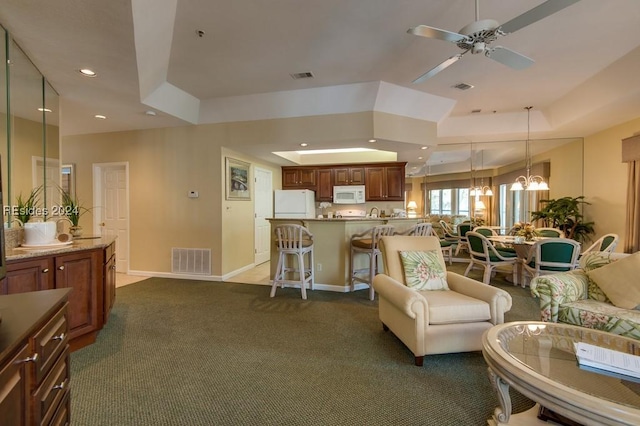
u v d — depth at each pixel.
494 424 1.66
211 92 4.44
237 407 1.85
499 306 2.36
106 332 2.96
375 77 3.96
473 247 5.01
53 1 2.03
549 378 1.40
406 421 1.73
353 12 2.63
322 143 4.83
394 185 6.80
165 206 5.22
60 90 3.52
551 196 6.40
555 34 2.94
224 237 5.12
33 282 2.28
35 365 1.11
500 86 4.21
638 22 2.74
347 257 4.47
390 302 2.66
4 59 2.57
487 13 2.65
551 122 5.25
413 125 4.82
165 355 2.50
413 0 2.47
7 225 2.69
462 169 7.07
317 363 2.38
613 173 5.03
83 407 1.83
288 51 3.29
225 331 2.99
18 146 2.90
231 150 5.35
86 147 5.51
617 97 3.82
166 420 1.73
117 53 2.71
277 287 4.62
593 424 1.19
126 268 5.45
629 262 2.47
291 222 4.66
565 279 2.63
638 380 1.39
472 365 2.34
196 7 2.54
